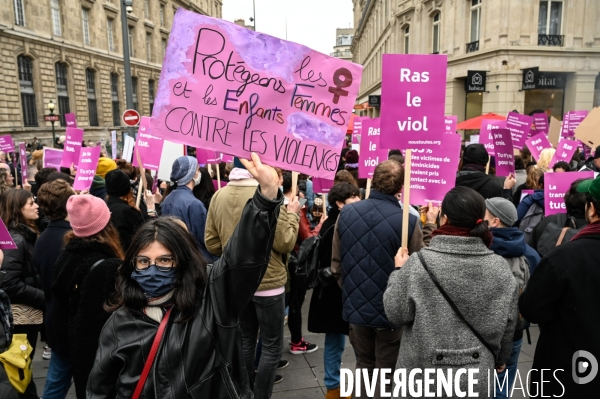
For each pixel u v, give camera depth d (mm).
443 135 2910
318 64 2105
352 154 6422
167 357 1565
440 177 3115
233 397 1619
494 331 2016
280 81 2082
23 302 3107
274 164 2111
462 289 2008
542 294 2064
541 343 2213
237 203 3131
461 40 20703
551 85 18703
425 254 2094
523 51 18219
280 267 3105
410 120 2701
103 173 5793
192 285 1617
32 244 3500
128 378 1592
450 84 21688
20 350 2359
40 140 29734
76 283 2408
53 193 2910
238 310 1642
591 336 1976
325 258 3324
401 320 2166
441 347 2020
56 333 2789
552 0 18328
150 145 5336
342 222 2932
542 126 8797
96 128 36406
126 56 19578
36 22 29734
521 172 6535
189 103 2055
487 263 2035
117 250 2553
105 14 38344
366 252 2787
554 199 3670
